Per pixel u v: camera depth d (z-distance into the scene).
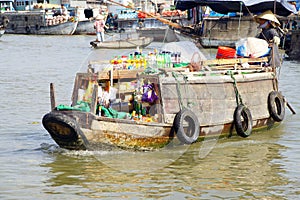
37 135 17.62
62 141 15.09
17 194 12.59
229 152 15.92
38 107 22.23
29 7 90.38
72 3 90.19
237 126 17.03
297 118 20.19
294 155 15.70
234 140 17.22
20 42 60.06
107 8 84.00
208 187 13.14
